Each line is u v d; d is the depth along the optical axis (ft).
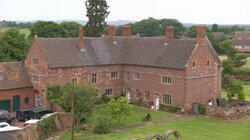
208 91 180.45
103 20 272.10
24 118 154.40
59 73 175.63
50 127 136.98
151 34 476.13
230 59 282.77
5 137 105.60
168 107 176.86
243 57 286.25
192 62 169.78
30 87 181.98
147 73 189.16
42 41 179.63
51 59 175.01
